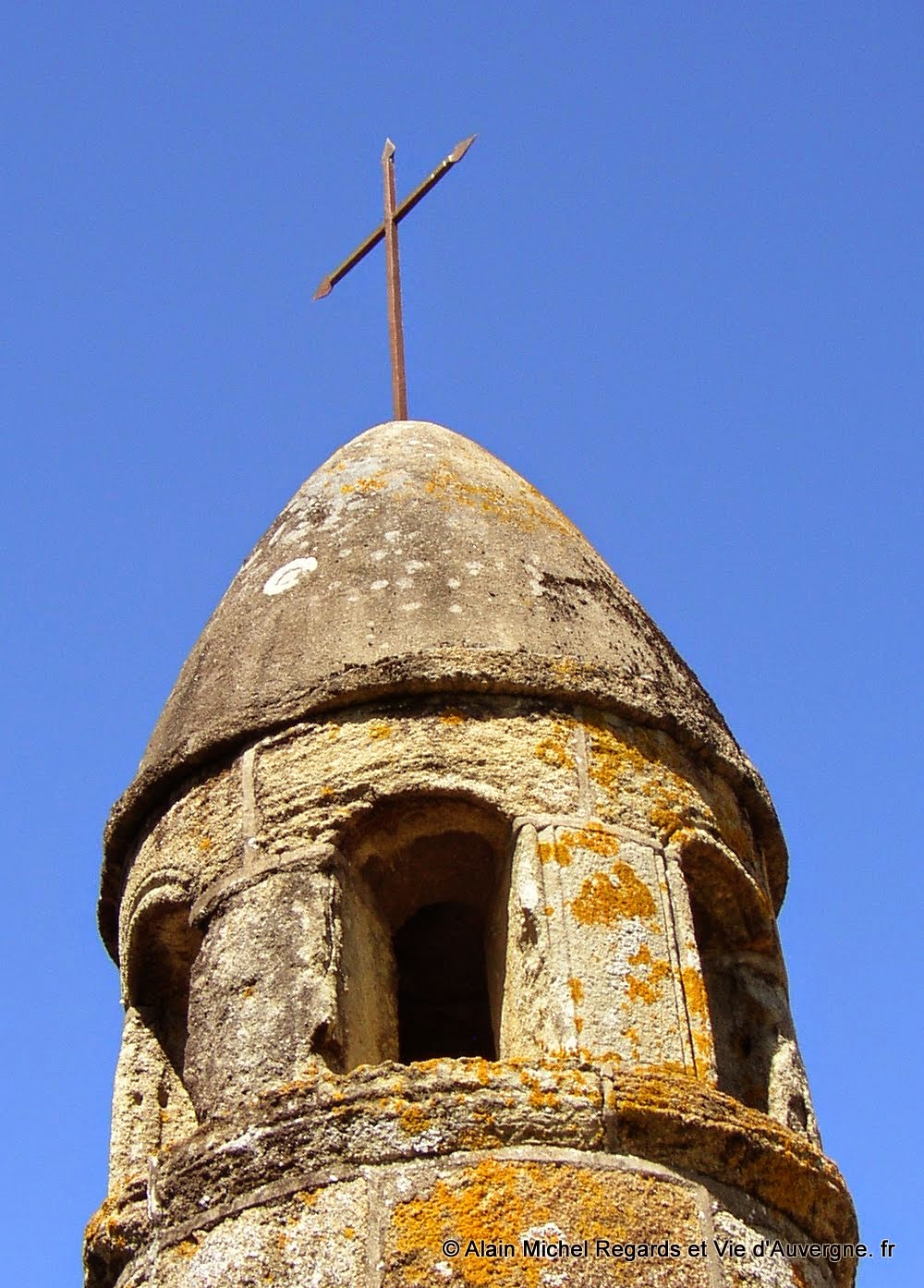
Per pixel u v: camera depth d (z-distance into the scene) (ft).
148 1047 33.04
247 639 34.09
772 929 33.65
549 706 32.55
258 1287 27.68
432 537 34.71
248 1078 29.73
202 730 33.06
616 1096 28.58
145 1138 32.12
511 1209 27.55
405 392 39.75
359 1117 28.37
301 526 35.94
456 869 32.48
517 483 36.96
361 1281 27.22
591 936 30.48
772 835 34.55
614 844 31.48
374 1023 31.14
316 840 31.48
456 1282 26.94
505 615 33.32
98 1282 30.60
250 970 30.63
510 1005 30.63
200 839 32.48
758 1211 29.12
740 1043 32.81
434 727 31.96
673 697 33.58
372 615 33.32
